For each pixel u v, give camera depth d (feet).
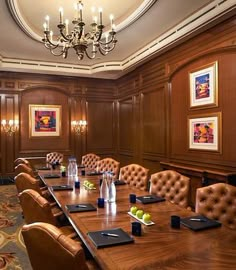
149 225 6.11
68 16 14.39
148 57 18.58
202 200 7.73
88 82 26.03
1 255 9.87
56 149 25.02
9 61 21.24
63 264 4.01
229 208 7.32
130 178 12.14
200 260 4.45
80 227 5.98
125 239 5.19
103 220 6.46
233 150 12.56
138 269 4.16
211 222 6.19
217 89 13.44
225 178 12.00
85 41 11.59
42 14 14.11
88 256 6.33
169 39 15.64
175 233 5.63
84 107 25.90
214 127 13.70
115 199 8.47
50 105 24.82
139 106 21.85
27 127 24.08
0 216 14.47
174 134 17.16
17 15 13.24
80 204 7.84
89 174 13.41
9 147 23.44
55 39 16.92
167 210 7.33
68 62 22.70
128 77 23.88
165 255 4.62
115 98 26.89
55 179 12.17
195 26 13.47
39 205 6.88
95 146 26.25
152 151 19.92
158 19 14.14
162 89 18.43
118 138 26.61
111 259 4.47
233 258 4.52
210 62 13.91
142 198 8.43
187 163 15.88
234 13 11.90
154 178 10.13
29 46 18.26
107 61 22.24
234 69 12.44
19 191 10.37
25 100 24.00
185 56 15.75
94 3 12.96
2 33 15.74
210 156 14.02
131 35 16.37
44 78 24.45
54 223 7.09
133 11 13.67
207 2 12.41
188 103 15.69
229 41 12.55
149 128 20.31
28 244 4.44
